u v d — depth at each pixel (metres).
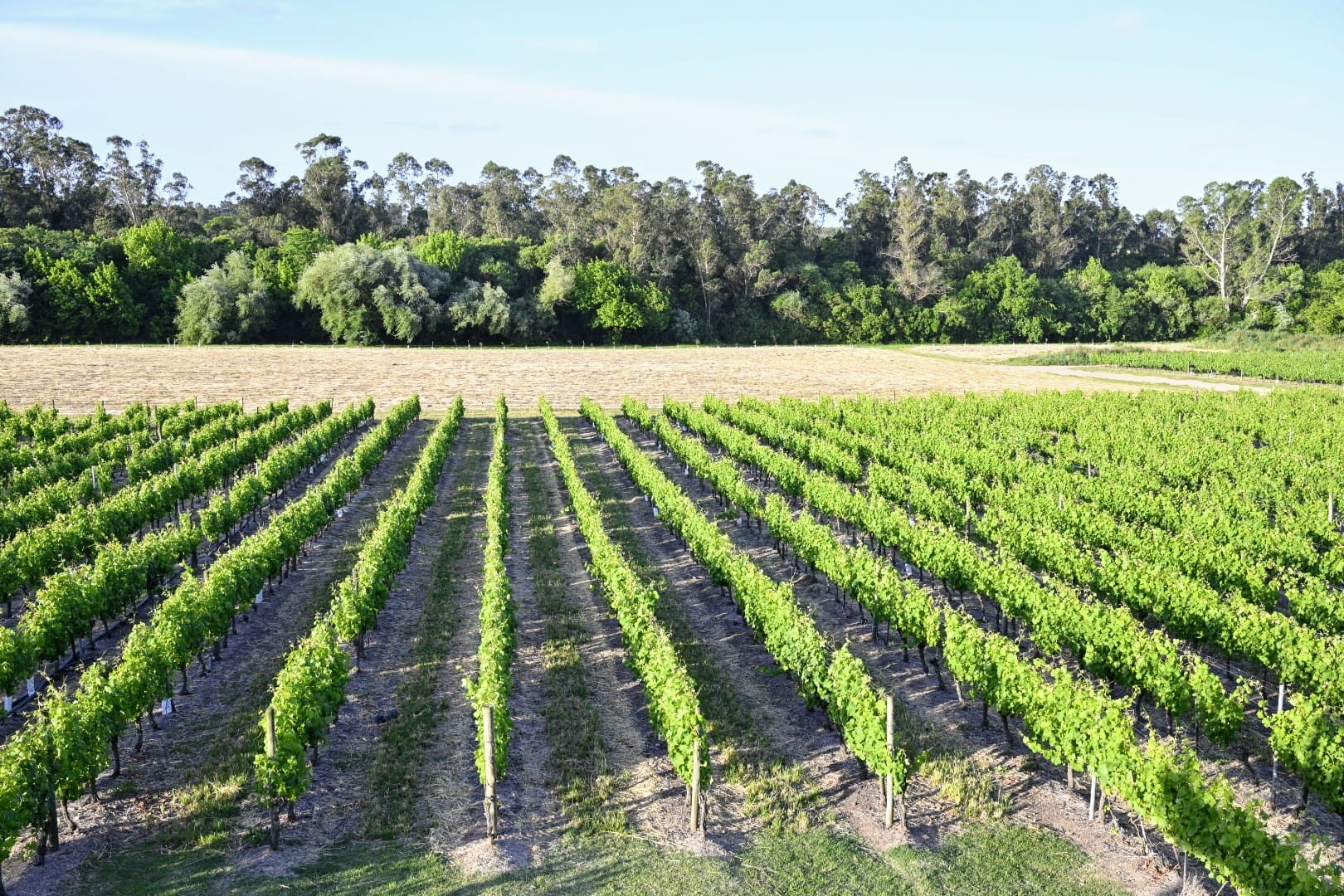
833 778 16.06
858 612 24.64
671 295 120.69
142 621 23.78
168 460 39.78
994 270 130.12
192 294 92.50
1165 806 12.70
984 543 31.94
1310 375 76.31
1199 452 40.38
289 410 60.31
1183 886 12.89
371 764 16.30
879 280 133.75
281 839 14.03
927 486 32.59
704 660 21.08
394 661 20.92
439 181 155.88
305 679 15.74
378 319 97.75
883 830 14.46
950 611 18.62
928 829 14.52
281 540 25.31
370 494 38.41
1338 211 155.62
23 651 18.00
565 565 28.38
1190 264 138.50
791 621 18.80
